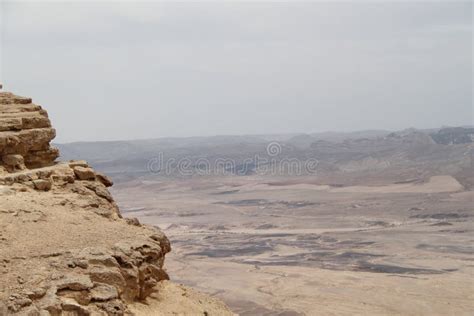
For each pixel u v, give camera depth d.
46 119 23.11
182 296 18.61
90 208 19.62
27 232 16.41
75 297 13.64
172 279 74.00
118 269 15.14
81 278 13.99
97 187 21.36
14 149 21.67
